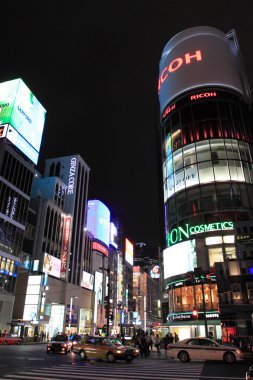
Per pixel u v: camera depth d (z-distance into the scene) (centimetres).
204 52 6062
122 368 1680
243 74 6350
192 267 4384
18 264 5688
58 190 7856
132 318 11994
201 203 4766
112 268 11300
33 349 3312
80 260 8300
